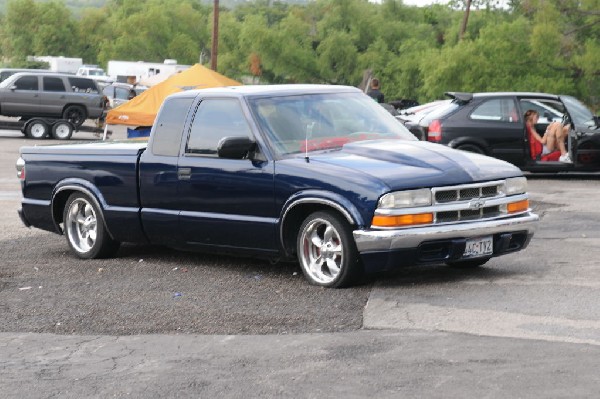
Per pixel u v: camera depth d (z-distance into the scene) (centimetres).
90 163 1079
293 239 925
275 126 945
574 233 1189
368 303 815
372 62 8588
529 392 570
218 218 962
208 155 975
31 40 13312
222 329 756
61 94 3828
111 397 605
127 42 11488
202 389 610
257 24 8900
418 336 705
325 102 985
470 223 871
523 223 904
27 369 674
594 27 4556
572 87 4616
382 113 1012
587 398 556
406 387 590
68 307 861
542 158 1886
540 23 4497
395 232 841
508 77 4750
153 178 1018
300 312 799
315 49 9125
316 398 581
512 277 906
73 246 1114
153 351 704
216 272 994
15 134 4019
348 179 865
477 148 1869
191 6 12106
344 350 678
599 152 1875
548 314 753
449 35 7250
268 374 633
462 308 783
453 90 4894
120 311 835
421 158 895
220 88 1009
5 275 1030
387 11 9475
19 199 1734
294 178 899
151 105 2875
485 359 639
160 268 1028
